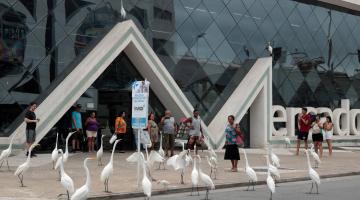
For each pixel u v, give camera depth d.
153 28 29.67
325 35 39.53
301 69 37.38
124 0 28.80
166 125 23.28
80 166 19.03
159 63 27.48
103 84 27.39
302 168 20.34
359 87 42.09
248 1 34.44
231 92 32.69
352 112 38.81
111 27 28.33
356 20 42.38
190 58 31.06
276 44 35.78
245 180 16.03
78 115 25.16
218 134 28.88
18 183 14.38
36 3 25.84
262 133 32.12
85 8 27.45
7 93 24.64
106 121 27.44
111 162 12.75
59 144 25.67
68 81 25.12
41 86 25.73
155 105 29.12
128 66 28.52
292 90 36.56
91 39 27.58
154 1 29.91
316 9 39.03
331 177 18.45
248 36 34.16
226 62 32.75
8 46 24.86
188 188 14.34
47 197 12.15
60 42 26.45
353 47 41.88
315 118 26.61
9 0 25.05
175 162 14.44
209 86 31.73
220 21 32.81
